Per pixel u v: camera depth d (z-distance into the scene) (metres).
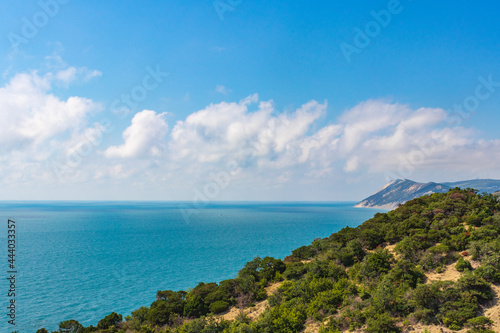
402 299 43.69
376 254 58.56
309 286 56.22
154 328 53.53
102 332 50.78
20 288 96.81
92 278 108.62
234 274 111.69
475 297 40.25
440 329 37.62
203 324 48.91
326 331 42.28
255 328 45.50
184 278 107.62
